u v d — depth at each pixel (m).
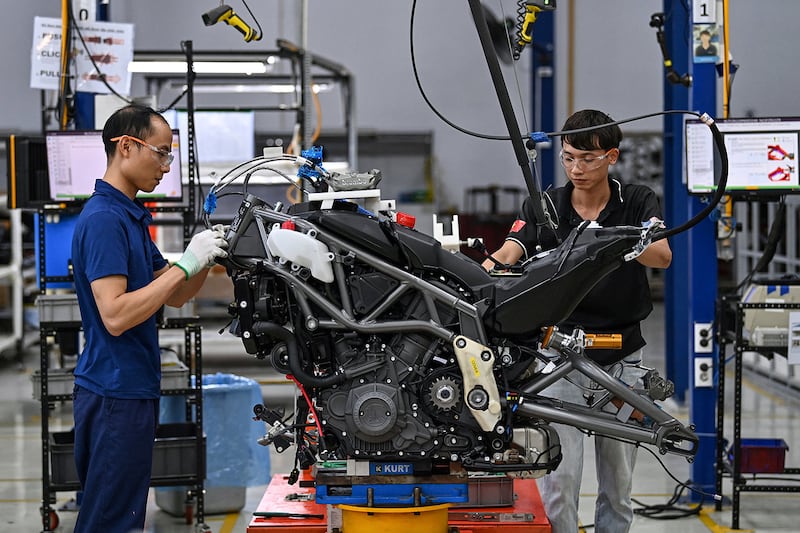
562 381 3.12
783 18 11.48
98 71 4.56
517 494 3.09
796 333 4.27
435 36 13.57
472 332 2.34
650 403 2.41
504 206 13.82
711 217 4.59
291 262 2.37
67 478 4.14
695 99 4.55
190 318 4.14
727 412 6.89
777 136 4.25
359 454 2.38
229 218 6.77
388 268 2.37
